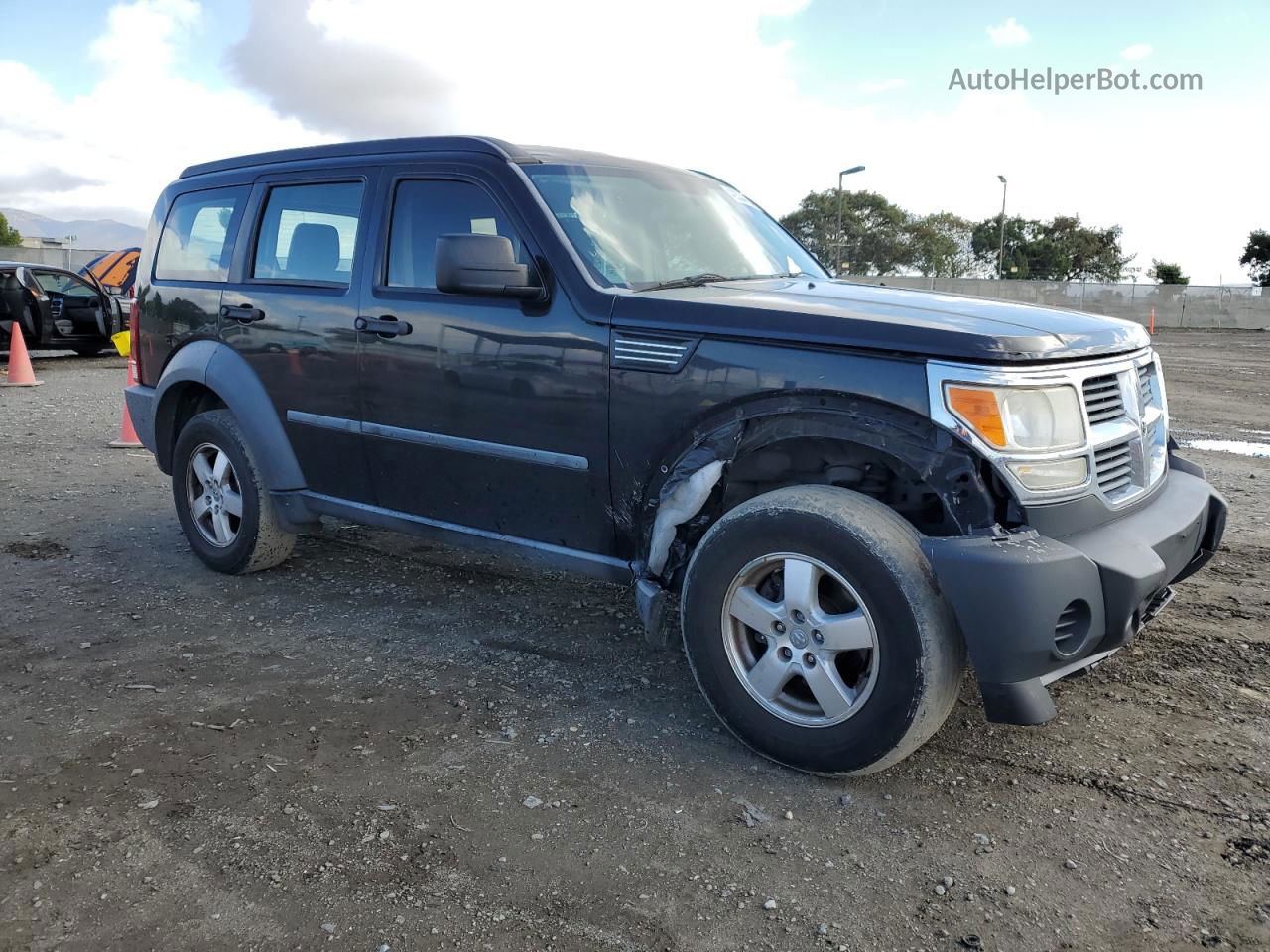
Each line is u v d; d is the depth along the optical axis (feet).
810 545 8.84
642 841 8.25
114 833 8.36
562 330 10.72
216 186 15.44
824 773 9.16
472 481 11.94
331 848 8.13
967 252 233.14
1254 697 10.96
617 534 10.90
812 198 232.94
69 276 50.03
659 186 12.94
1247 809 8.71
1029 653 8.14
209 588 15.03
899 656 8.45
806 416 9.12
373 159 13.02
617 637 13.05
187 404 16.28
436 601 14.48
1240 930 7.12
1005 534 8.32
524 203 11.23
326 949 6.90
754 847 8.18
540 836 8.32
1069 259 220.02
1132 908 7.38
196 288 15.28
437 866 7.88
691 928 7.14
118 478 22.89
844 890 7.61
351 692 11.27
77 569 15.92
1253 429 30.45
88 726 10.38
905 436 8.68
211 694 11.19
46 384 40.98
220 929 7.12
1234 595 14.25
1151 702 10.85
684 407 9.81
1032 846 8.20
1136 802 8.84
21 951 6.87
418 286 12.25
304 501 14.37
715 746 9.98
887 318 8.97
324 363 13.23
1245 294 120.78
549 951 6.89
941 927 7.16
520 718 10.60
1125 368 9.64
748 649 9.73
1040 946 6.97
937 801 8.90
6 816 8.63
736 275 12.17
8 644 12.71
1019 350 8.42
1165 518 9.61
